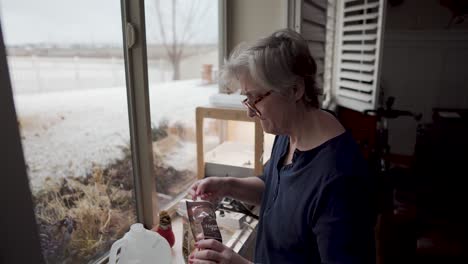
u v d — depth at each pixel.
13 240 0.74
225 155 1.72
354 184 0.77
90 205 1.09
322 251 0.77
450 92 4.07
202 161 1.60
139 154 1.29
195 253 0.85
